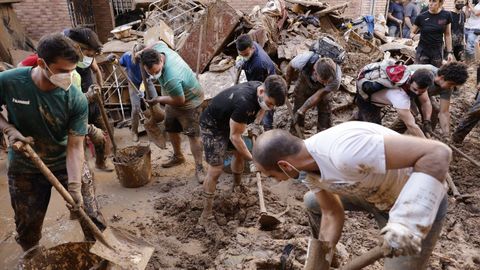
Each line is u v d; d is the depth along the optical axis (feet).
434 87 13.10
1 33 23.41
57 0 27.84
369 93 12.79
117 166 14.10
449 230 11.35
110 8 32.81
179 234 11.79
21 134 7.98
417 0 36.63
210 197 11.74
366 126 5.98
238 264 9.50
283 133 6.18
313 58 14.20
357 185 6.15
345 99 19.63
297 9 25.05
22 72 7.67
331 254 7.41
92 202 9.66
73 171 8.48
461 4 25.49
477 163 13.26
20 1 25.39
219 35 20.58
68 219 12.48
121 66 16.81
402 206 5.32
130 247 9.01
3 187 14.43
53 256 8.82
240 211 12.23
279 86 9.75
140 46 15.38
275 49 21.04
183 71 13.19
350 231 11.13
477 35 28.89
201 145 14.69
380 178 6.04
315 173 6.33
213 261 10.33
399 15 34.63
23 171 8.66
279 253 9.87
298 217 11.99
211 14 20.43
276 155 6.02
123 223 12.33
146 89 15.01
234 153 12.34
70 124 8.42
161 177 15.34
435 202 5.30
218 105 10.84
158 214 12.85
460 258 10.02
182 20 23.95
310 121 18.53
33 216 9.15
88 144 16.78
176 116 14.11
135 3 28.40
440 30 20.47
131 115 19.67
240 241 10.52
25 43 25.95
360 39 23.25
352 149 5.62
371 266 9.43
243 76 19.31
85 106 8.45
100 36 33.53
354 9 34.45
